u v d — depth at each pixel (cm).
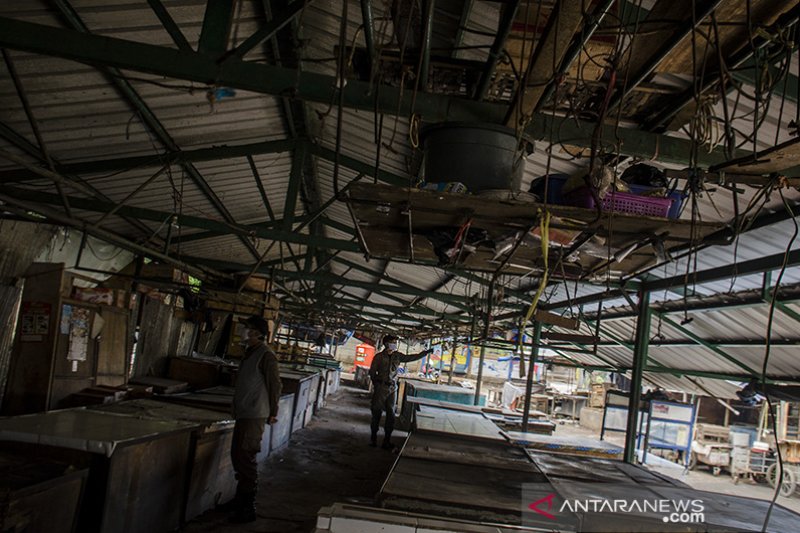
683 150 312
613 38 257
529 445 588
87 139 527
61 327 545
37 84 424
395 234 298
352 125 576
